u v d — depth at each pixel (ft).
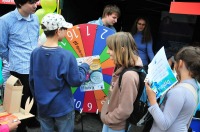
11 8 14.61
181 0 9.66
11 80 6.34
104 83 7.42
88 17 12.52
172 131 4.53
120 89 5.32
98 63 7.30
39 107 5.92
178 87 4.50
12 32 7.86
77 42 7.22
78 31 7.19
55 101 5.76
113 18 9.05
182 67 4.64
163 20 12.12
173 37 11.95
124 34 5.49
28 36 8.16
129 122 5.55
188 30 11.55
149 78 4.91
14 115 6.15
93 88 7.54
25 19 8.01
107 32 7.14
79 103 7.69
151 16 12.41
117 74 5.66
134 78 5.16
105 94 7.53
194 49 4.58
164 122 4.42
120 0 12.98
